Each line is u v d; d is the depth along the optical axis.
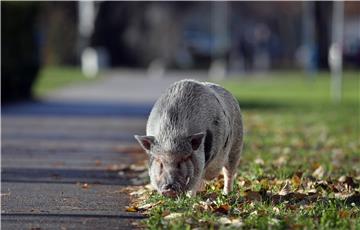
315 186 16.62
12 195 16.52
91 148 23.95
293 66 85.12
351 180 17.50
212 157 14.61
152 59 85.50
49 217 14.41
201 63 86.31
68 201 15.89
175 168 13.53
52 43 79.88
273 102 43.03
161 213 13.97
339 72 46.81
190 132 13.98
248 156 21.91
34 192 16.88
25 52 40.75
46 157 22.02
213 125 14.50
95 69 76.69
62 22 81.19
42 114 34.38
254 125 31.20
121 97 45.34
